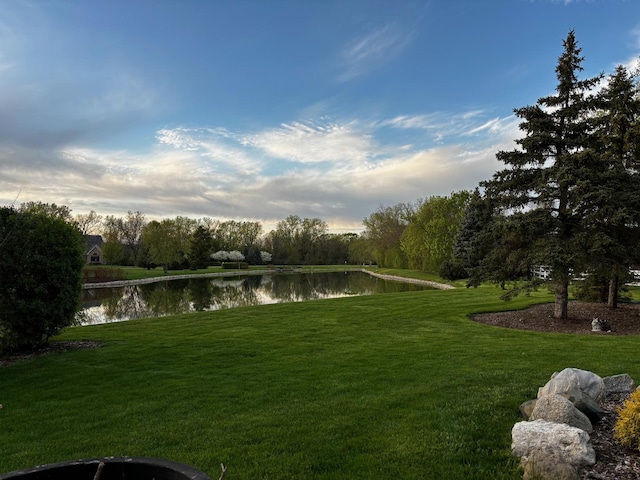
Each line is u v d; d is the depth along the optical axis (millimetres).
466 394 6137
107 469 2305
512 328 12812
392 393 6352
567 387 4930
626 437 3943
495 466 3979
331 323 14023
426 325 13391
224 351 9969
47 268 10250
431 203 49375
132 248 73438
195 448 4695
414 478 3869
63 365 8953
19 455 4703
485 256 14766
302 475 4012
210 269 72375
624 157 15062
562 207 13039
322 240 95312
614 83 14797
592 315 13883
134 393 6945
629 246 12367
